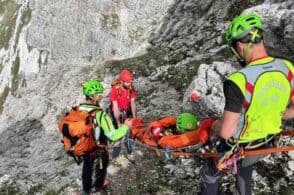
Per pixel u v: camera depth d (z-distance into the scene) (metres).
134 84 11.73
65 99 13.71
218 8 13.05
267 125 3.47
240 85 3.20
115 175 7.15
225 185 5.95
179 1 14.59
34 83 15.41
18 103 15.08
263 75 3.24
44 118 13.43
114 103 6.84
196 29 13.20
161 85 11.25
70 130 5.49
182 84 10.88
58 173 8.72
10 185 8.75
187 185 6.44
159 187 6.59
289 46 7.90
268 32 8.34
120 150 7.29
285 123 6.80
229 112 3.23
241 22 3.29
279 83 3.29
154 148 4.50
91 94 5.56
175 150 4.38
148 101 10.52
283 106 3.41
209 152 4.18
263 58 3.32
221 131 3.31
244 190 4.09
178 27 13.84
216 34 12.29
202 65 9.02
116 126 6.90
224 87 3.28
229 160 3.65
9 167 10.59
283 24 8.12
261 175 6.10
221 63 8.75
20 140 12.59
